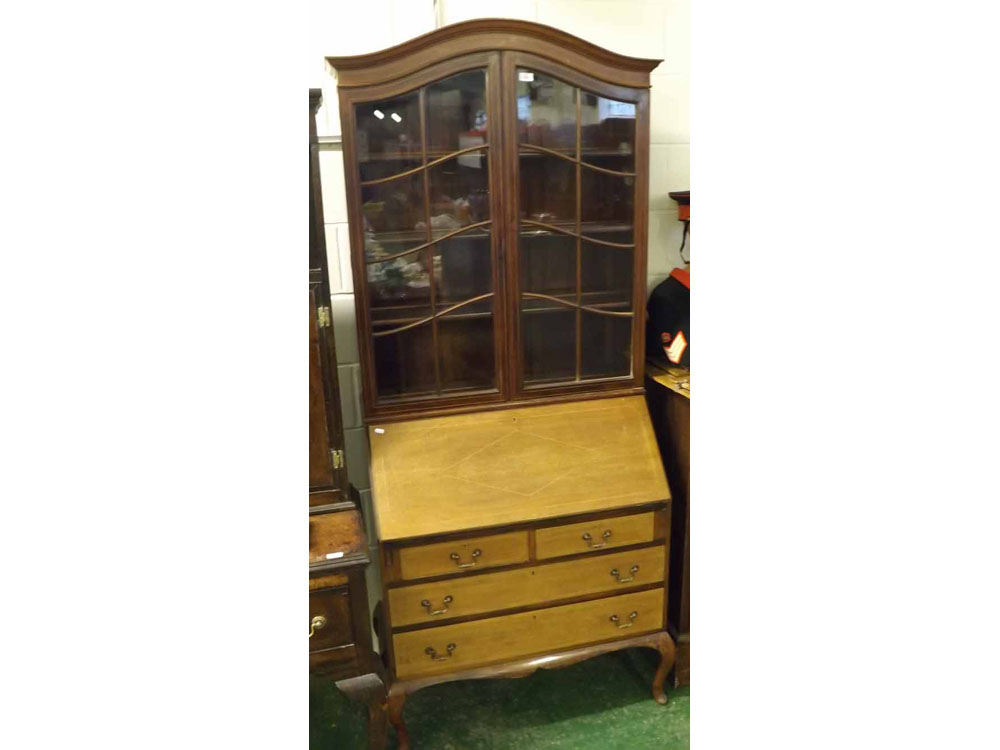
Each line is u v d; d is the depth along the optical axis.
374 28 1.82
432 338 1.73
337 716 1.83
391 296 1.70
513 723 1.85
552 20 1.96
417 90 1.59
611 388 1.86
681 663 1.91
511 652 1.73
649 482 1.75
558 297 1.79
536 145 1.69
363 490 2.06
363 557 1.36
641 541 1.75
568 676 2.04
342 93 1.56
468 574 1.65
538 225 1.73
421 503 1.62
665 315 1.97
